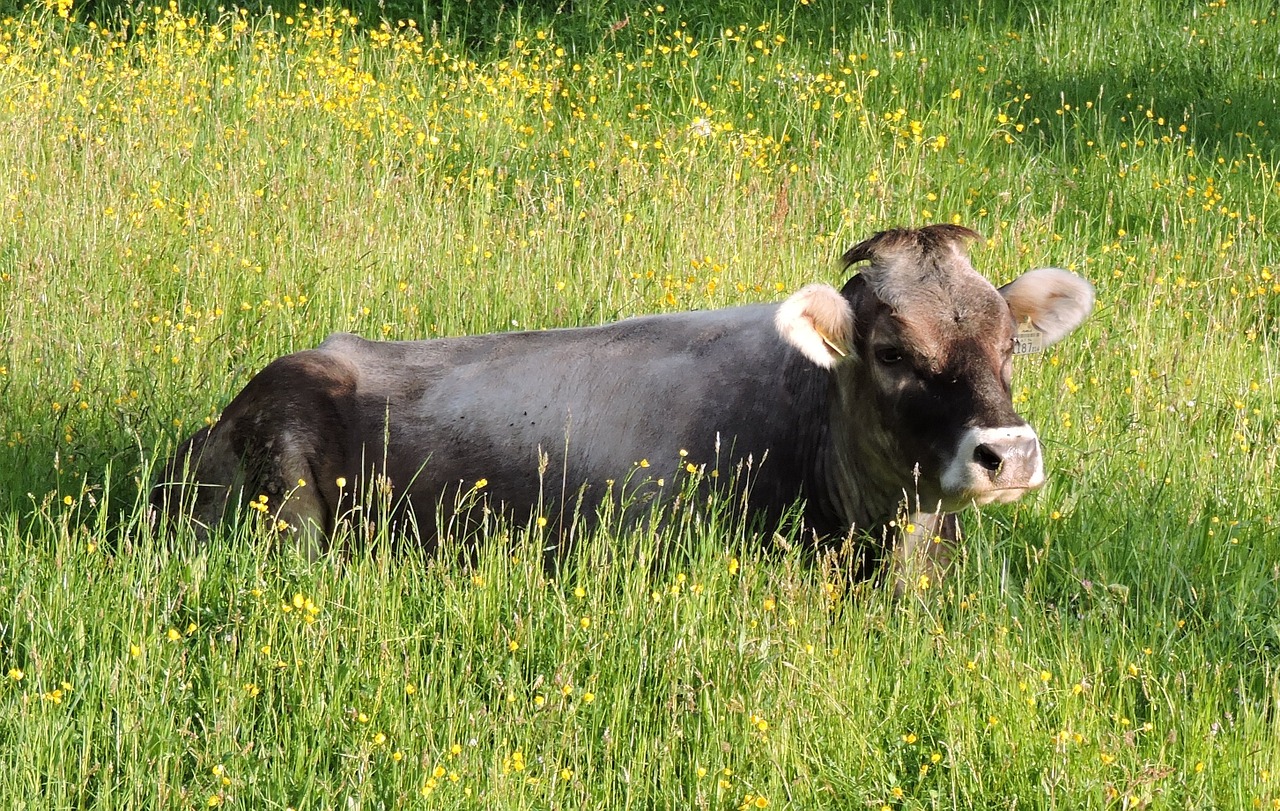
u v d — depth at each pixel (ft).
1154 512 79.05
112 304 99.14
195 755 53.57
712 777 54.60
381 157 129.39
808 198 124.88
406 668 58.44
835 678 59.98
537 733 55.93
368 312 99.81
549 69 155.22
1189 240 118.93
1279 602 70.90
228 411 77.15
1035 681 59.82
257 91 139.74
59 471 72.33
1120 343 101.55
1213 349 100.63
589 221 116.06
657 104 147.02
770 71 151.64
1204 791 54.95
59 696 54.13
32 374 88.84
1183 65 159.22
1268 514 80.64
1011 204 129.49
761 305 77.46
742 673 59.57
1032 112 150.20
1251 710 59.21
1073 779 54.65
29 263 100.94
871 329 66.69
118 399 85.20
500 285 104.01
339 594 63.36
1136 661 64.39
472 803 51.90
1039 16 172.96
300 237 111.86
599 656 60.44
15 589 62.54
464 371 77.82
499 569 65.62
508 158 133.69
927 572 71.72
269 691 57.57
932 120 142.82
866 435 68.23
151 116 134.92
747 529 72.13
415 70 150.30
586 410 75.36
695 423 73.72
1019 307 71.15
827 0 173.68
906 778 56.18
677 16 165.99
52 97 135.85
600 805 53.47
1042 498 79.51
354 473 75.72
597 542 67.41
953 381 64.28
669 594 62.90
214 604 63.52
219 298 102.53
